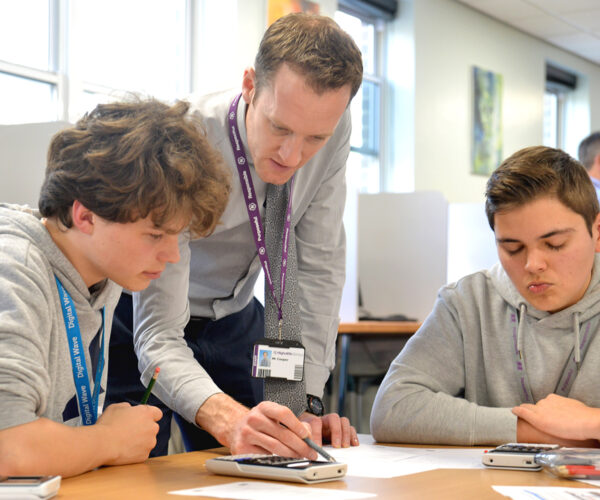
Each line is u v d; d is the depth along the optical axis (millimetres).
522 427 1355
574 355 1482
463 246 4051
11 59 4039
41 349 998
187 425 1771
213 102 1548
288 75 1278
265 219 1621
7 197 2098
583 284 1456
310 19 1329
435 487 928
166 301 1368
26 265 1029
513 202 1393
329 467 964
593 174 4754
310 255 1710
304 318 1686
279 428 1140
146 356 1361
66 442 975
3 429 929
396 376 1546
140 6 4691
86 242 1067
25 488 815
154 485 927
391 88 6707
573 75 8797
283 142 1340
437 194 3801
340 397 3461
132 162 1006
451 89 6953
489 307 1608
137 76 4684
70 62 4246
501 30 7504
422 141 6652
